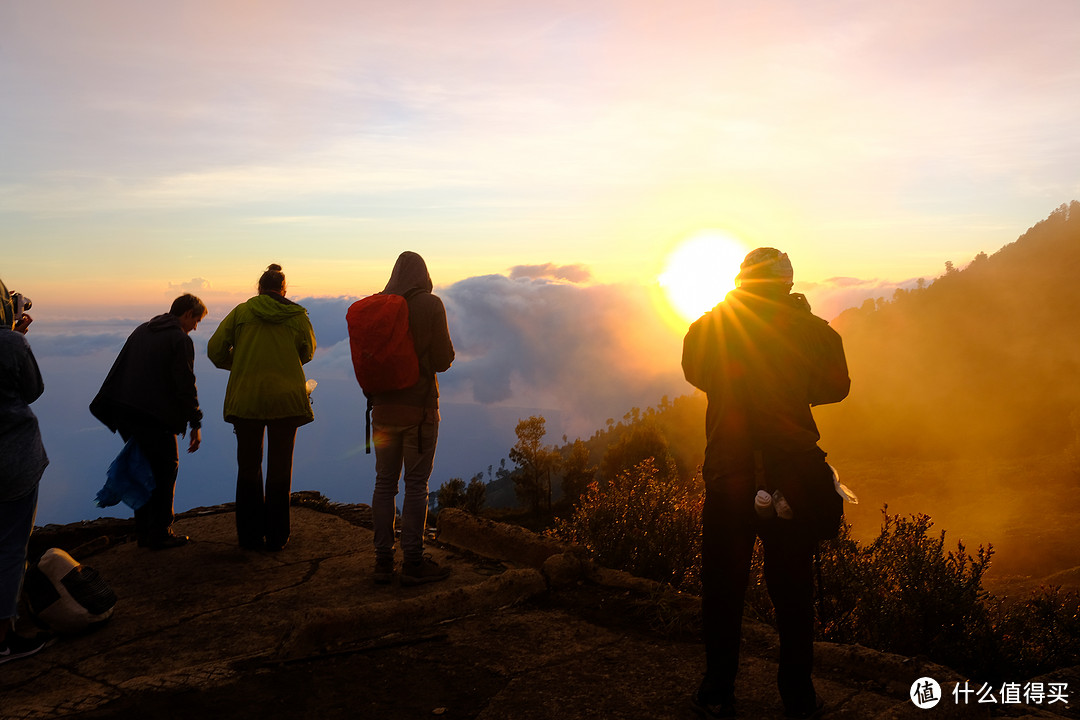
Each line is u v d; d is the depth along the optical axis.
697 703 2.58
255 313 5.03
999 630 4.50
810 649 2.54
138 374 4.89
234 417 5.00
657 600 3.68
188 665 3.25
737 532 2.59
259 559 4.90
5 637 3.30
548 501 55.28
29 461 3.33
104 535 5.50
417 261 4.55
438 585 4.39
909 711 2.49
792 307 2.64
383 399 4.39
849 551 4.85
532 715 2.58
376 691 2.77
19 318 3.62
